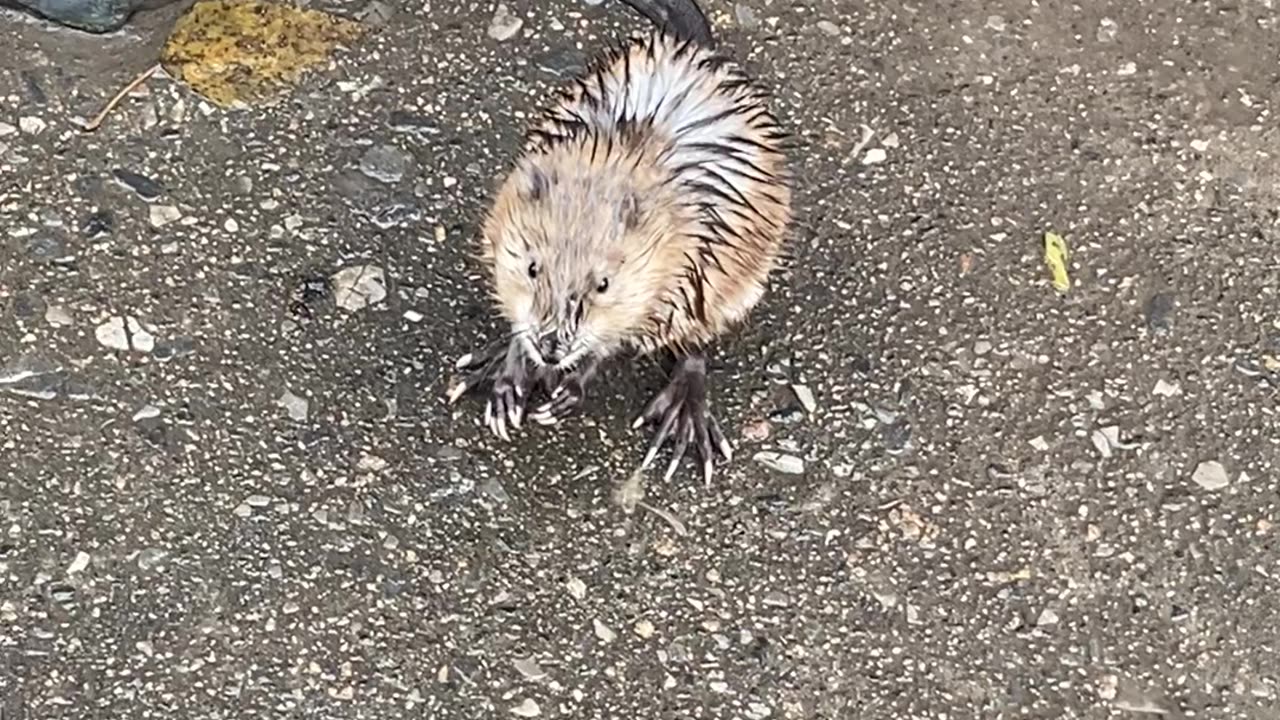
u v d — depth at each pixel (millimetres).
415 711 879
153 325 951
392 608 899
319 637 890
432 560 913
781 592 924
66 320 947
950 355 994
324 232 988
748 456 954
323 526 914
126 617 883
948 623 928
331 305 968
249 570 900
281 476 923
